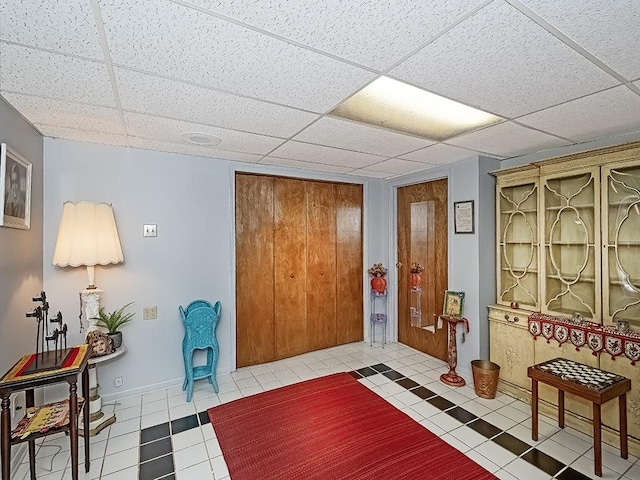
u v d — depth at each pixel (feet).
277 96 5.80
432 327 12.58
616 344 7.14
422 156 10.23
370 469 6.47
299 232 12.70
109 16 3.63
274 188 12.12
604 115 6.66
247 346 11.66
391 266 14.26
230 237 10.93
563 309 8.72
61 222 7.79
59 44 4.17
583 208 8.25
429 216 12.64
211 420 8.21
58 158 8.32
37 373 5.36
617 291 7.63
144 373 9.55
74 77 5.08
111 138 8.31
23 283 6.95
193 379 9.35
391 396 9.45
